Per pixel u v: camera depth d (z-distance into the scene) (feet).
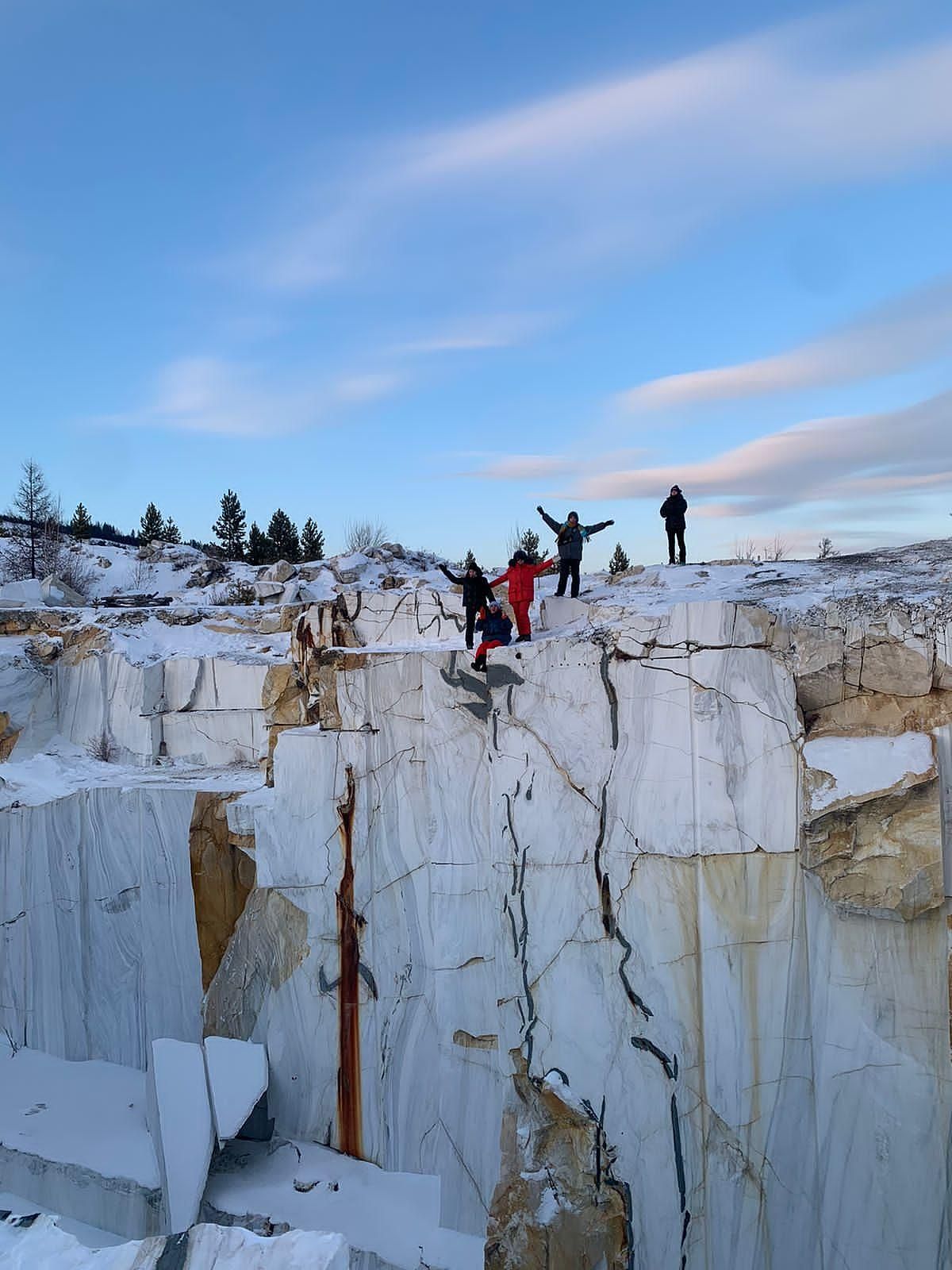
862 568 55.11
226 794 56.90
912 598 39.01
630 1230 37.40
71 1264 20.98
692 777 37.91
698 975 37.27
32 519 171.12
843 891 34.94
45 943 62.64
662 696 38.96
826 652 37.27
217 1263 20.34
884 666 36.73
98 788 61.26
